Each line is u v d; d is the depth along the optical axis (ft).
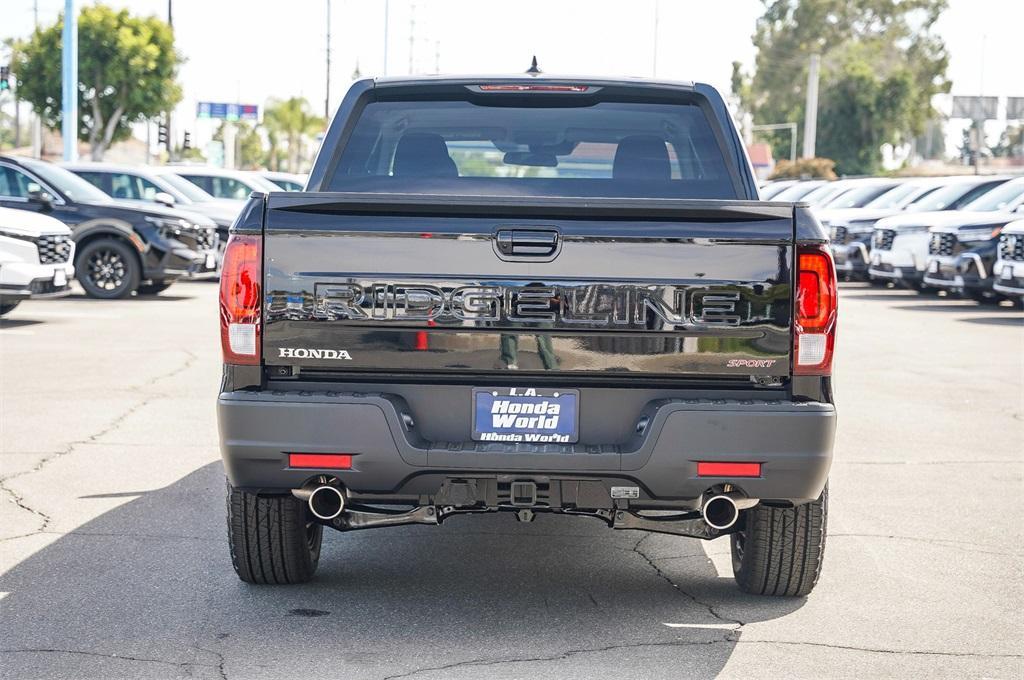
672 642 14.70
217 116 281.33
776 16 316.81
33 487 22.30
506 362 14.14
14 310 54.39
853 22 310.65
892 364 41.98
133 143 316.60
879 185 94.68
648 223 14.03
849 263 83.46
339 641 14.62
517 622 15.42
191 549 18.49
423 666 13.80
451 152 18.20
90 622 15.16
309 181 17.78
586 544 19.36
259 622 15.28
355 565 18.01
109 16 171.12
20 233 46.21
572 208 13.93
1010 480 24.22
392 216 14.08
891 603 16.37
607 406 14.23
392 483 14.14
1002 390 36.29
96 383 34.40
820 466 14.10
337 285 14.10
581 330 14.08
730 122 18.03
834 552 18.92
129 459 24.79
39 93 172.86
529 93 18.02
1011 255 58.03
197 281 77.41
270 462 14.16
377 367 14.19
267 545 16.07
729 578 17.52
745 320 14.06
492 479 14.29
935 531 20.22
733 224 14.05
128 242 61.05
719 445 13.93
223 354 14.28
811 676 13.65
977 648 14.64
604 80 18.01
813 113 216.54
